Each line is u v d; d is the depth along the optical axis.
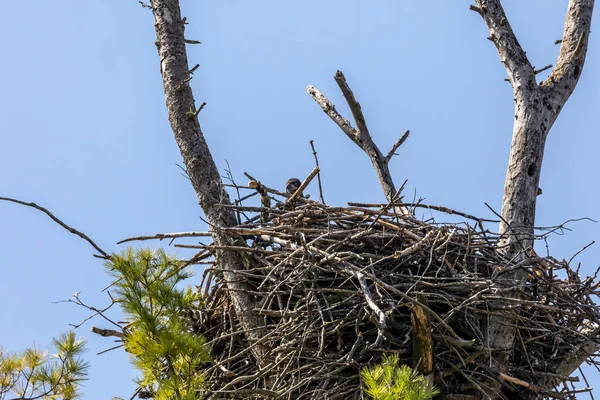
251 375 16.92
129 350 15.80
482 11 21.14
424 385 14.80
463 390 16.78
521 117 19.80
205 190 19.33
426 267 16.89
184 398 15.27
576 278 18.39
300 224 18.08
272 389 16.50
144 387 16.03
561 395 17.31
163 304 16.06
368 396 15.72
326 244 17.45
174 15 21.17
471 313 17.00
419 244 16.88
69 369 15.72
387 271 17.06
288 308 17.09
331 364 16.17
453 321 16.97
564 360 17.91
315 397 16.14
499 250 18.30
